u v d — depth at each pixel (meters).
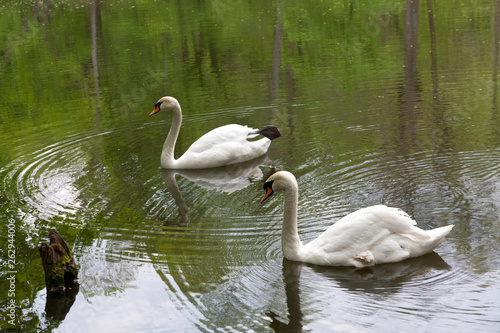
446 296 6.80
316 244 7.84
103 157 12.86
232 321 6.57
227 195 10.45
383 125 13.70
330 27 28.55
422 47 22.53
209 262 7.89
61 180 11.45
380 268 7.51
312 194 10.07
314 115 15.00
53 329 6.66
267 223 9.09
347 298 6.89
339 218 9.05
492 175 10.34
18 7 38.44
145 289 7.32
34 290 7.51
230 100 17.08
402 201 9.52
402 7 32.88
